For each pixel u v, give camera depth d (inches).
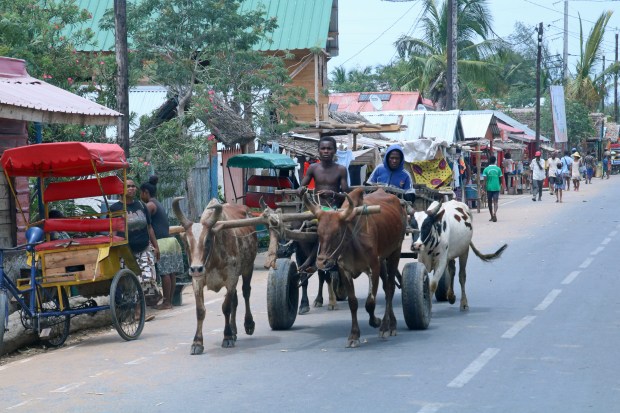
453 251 464.1
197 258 369.4
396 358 358.0
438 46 1851.6
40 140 561.6
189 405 293.3
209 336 431.5
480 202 1346.0
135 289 440.5
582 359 346.9
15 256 491.2
